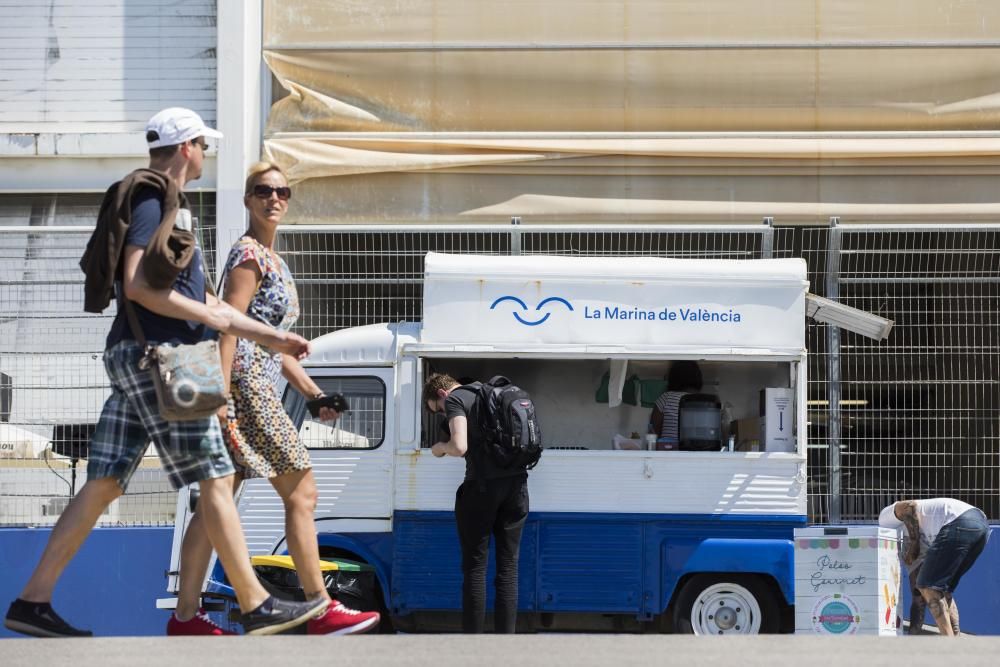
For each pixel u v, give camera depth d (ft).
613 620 70.74
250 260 41.29
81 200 98.43
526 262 69.67
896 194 94.48
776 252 94.07
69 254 89.30
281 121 96.37
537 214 94.43
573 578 68.13
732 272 69.51
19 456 81.76
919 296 83.71
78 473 81.76
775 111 95.45
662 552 68.33
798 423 68.95
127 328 35.68
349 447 69.51
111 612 80.07
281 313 42.11
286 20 96.32
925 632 73.72
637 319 69.31
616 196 94.79
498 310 69.36
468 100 95.91
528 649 32.45
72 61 100.01
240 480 41.55
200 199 96.53
